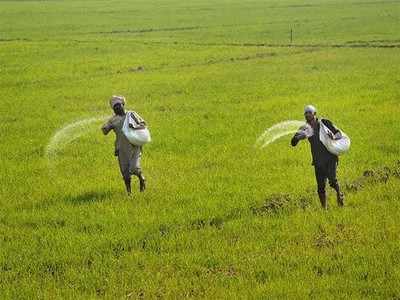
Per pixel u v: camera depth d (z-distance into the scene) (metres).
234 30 132.75
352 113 48.38
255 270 21.30
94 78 72.56
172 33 129.50
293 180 32.03
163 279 20.88
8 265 22.45
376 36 111.12
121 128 29.52
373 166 34.31
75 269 21.88
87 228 25.86
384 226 24.89
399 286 19.52
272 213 27.20
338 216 26.17
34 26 147.62
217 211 27.39
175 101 57.47
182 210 27.47
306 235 24.33
